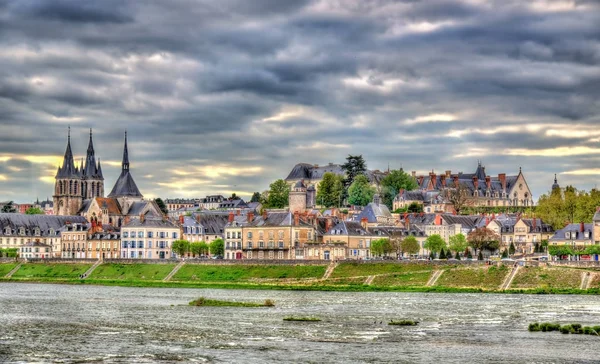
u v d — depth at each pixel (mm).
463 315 193250
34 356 141250
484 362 134750
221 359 137375
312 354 141125
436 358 137625
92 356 140750
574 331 163125
